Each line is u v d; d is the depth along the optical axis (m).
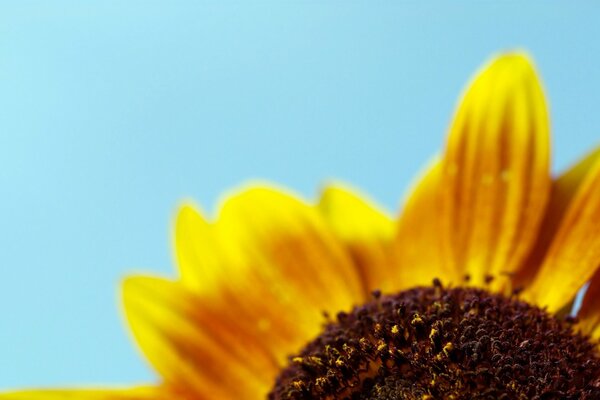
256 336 0.28
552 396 0.23
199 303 0.28
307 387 0.25
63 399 0.27
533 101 0.27
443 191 0.27
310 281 0.28
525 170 0.27
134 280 0.28
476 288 0.26
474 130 0.27
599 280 0.25
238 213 0.29
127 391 0.27
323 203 0.29
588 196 0.26
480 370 0.23
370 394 0.24
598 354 0.25
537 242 0.26
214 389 0.28
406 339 0.24
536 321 0.25
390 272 0.28
